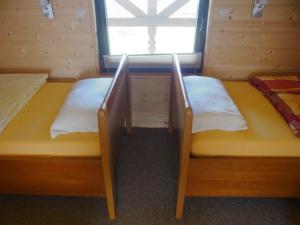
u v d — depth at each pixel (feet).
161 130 7.99
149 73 7.38
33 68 7.30
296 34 6.62
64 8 6.44
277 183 4.84
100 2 6.59
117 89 5.12
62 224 5.10
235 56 7.00
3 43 6.92
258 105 5.86
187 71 7.52
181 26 6.96
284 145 4.59
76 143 4.59
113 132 4.83
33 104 5.97
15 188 5.03
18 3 6.38
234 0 6.25
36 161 4.65
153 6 6.68
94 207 5.44
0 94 5.93
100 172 4.69
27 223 5.12
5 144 4.66
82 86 6.00
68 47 6.98
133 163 6.65
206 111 4.90
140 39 7.20
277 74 7.19
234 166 4.63
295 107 5.28
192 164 4.60
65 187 4.96
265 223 5.09
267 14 6.39
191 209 5.39
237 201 5.57
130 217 5.23
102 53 7.34
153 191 5.83
